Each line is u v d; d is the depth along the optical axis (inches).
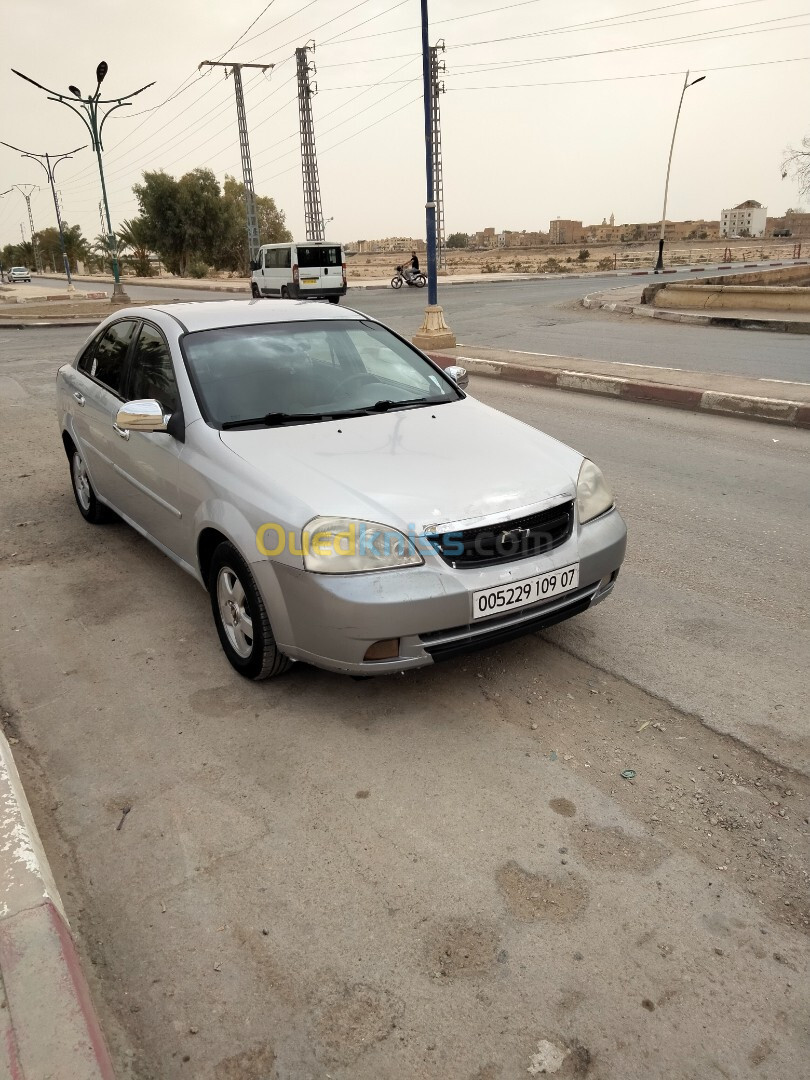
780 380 385.7
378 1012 80.5
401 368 175.5
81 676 144.0
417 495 122.7
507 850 101.2
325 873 98.0
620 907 92.3
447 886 95.8
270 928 90.5
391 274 2450.8
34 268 4547.2
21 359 588.7
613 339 569.6
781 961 85.2
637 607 165.6
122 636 158.4
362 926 90.5
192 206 2699.3
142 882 97.5
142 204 2746.1
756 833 103.3
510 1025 78.9
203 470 139.6
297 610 120.3
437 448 139.0
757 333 580.1
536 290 1159.6
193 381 153.9
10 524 224.7
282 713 131.3
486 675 141.3
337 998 82.0
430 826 105.5
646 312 704.4
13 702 136.5
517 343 563.8
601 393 398.3
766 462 269.4
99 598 175.6
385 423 149.2
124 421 146.3
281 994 82.7
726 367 431.8
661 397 370.6
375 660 118.3
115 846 103.4
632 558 190.7
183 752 122.0
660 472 260.5
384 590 114.8
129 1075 74.9
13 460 295.3
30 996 74.5
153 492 162.7
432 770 116.5
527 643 152.1
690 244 4810.5
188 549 150.8
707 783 112.7
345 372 166.6
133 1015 80.7
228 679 142.0
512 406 372.2
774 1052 75.9
